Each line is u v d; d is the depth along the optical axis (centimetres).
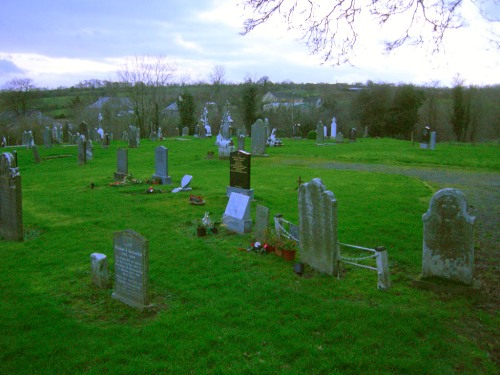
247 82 6900
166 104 7181
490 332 632
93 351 589
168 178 1945
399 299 740
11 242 1123
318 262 881
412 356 565
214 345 598
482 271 870
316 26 1039
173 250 1012
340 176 2094
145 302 716
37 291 799
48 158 3234
